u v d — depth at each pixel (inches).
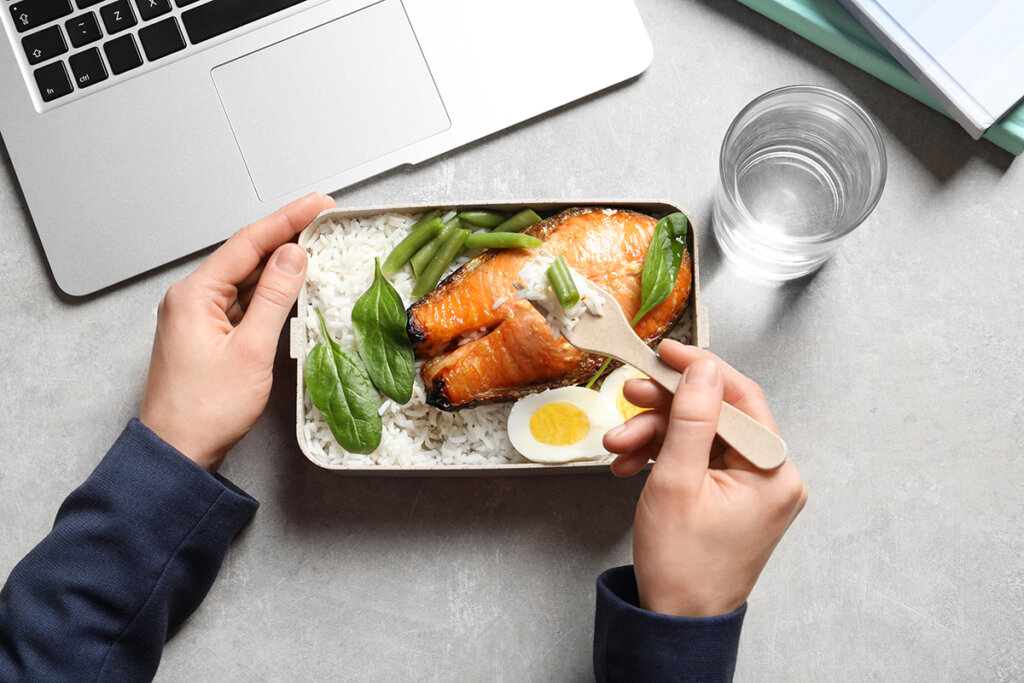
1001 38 44.3
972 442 47.2
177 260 47.4
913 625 46.4
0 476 47.1
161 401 41.1
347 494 46.8
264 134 45.6
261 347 41.2
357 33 45.6
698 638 34.4
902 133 48.2
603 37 46.6
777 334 47.6
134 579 39.5
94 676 39.6
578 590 46.4
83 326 47.5
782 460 34.2
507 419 44.3
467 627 46.4
